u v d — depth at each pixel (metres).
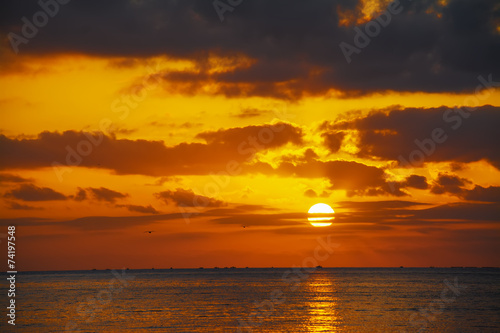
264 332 63.12
